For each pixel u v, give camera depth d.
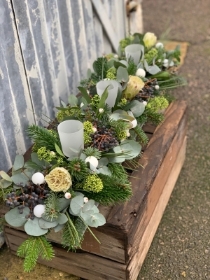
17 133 0.92
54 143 0.77
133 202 0.77
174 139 0.96
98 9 1.17
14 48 0.86
